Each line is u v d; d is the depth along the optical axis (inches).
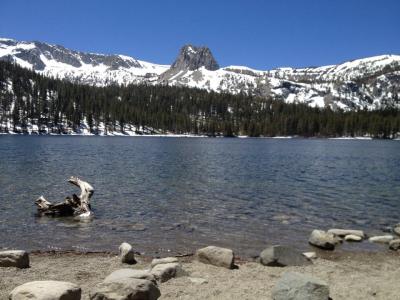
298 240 778.2
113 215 965.2
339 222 946.1
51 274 533.3
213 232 823.1
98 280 511.8
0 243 719.1
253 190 1402.6
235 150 3949.3
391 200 1244.5
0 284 483.5
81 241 740.7
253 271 565.3
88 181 1529.3
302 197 1279.5
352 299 456.4
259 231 838.5
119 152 3277.6
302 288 428.1
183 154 3189.0
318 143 6348.4
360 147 5093.5
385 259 660.7
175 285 483.8
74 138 6343.5
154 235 791.1
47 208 961.5
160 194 1275.8
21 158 2443.4
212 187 1446.9
